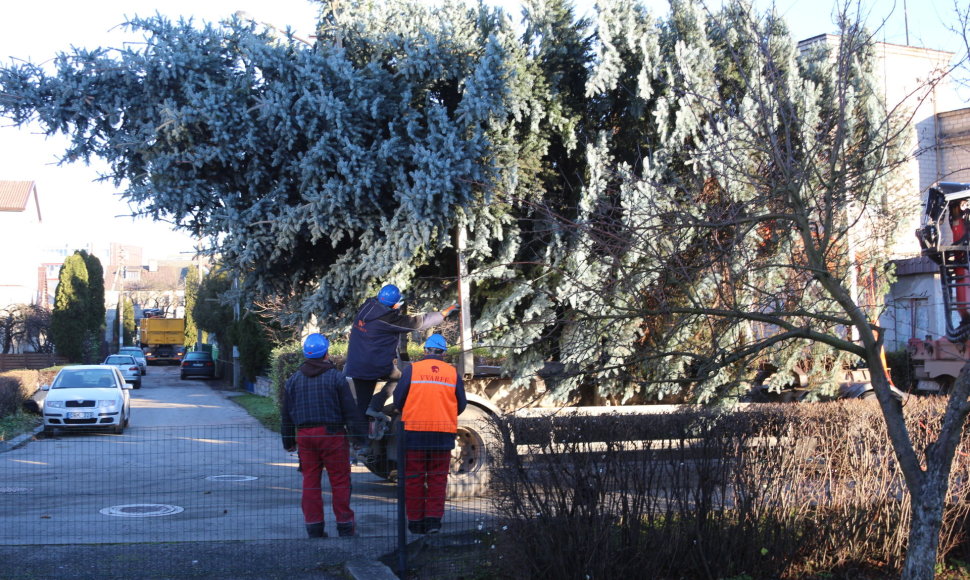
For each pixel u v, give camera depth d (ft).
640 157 27.07
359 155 24.91
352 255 27.07
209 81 25.03
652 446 19.06
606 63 26.91
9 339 160.15
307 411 22.48
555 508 18.39
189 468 35.68
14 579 18.88
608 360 26.25
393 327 26.27
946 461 16.02
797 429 20.45
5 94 24.49
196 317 156.87
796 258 20.20
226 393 114.93
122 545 21.71
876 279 28.22
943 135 28.12
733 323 18.35
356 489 31.35
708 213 19.60
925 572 15.90
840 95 18.01
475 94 25.58
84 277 164.04
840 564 20.22
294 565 20.15
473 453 27.86
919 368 43.78
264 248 26.63
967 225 36.19
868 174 22.98
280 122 24.94
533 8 28.27
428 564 20.03
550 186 29.58
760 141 19.12
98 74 25.23
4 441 49.06
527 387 29.35
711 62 26.32
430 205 24.93
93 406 55.88
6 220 184.44
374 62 26.66
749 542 19.43
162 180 25.63
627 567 18.51
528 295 28.09
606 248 19.07
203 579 19.19
